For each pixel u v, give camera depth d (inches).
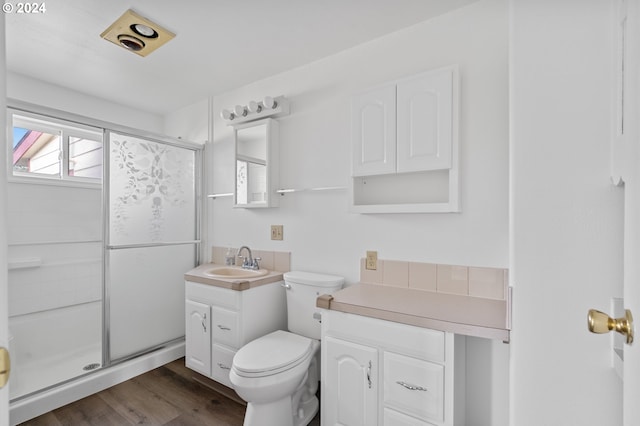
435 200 70.4
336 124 84.8
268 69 94.0
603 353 30.6
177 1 63.7
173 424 71.5
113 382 87.7
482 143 64.6
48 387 78.1
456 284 67.0
